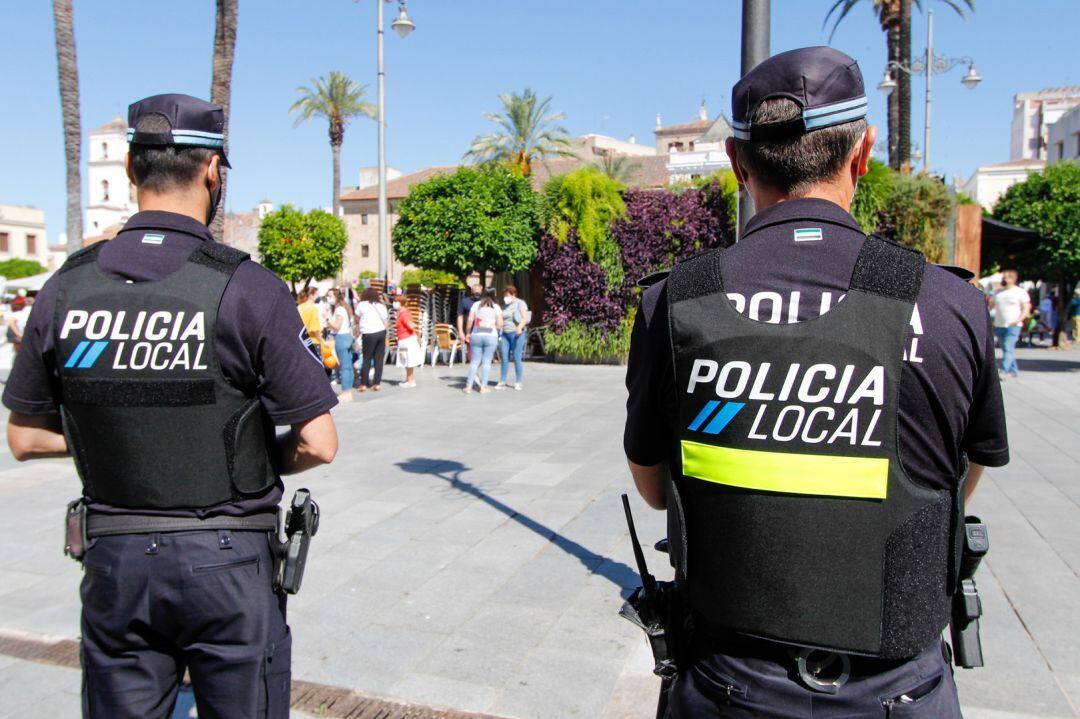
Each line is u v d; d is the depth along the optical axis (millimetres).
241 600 1747
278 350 1757
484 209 16578
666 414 1372
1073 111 37062
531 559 4457
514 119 35344
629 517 1542
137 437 1697
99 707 1761
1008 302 12812
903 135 20688
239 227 69000
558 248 15438
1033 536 4703
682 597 1399
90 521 1763
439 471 6633
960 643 1397
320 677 3141
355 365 12938
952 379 1212
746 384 1239
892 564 1203
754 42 3592
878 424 1196
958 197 14234
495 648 3375
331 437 1832
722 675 1290
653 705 2912
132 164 1880
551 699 2965
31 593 4039
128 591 1708
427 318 16391
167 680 1799
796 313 1244
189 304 1723
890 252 1271
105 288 1758
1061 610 3646
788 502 1211
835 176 1361
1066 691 2936
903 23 20281
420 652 3346
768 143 1363
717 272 1324
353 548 4656
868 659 1226
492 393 11602
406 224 18094
